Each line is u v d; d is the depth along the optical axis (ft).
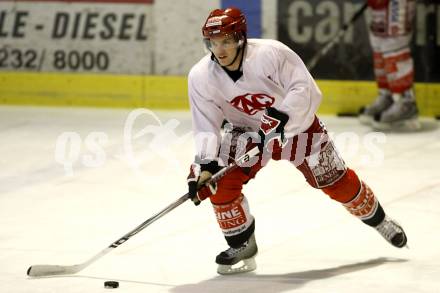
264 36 76.74
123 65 79.56
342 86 75.61
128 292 33.01
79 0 79.25
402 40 67.92
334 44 75.25
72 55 80.33
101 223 44.42
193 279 34.65
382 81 70.74
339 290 32.91
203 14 77.25
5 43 81.20
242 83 33.17
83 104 80.74
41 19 80.23
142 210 47.11
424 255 37.63
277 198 49.19
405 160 59.00
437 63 73.97
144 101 79.36
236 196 34.17
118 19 78.89
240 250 34.99
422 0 73.36
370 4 68.90
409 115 69.05
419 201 47.93
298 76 32.81
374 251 38.42
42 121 74.69
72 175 56.18
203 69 33.53
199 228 42.88
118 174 56.29
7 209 47.67
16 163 59.72
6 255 38.68
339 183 35.24
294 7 75.61
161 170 57.21
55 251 39.29
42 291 33.24
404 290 32.81
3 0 80.48
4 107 81.41
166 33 78.18
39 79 81.15
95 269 36.27
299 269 35.94
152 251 39.01
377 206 36.32
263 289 33.17
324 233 41.68
